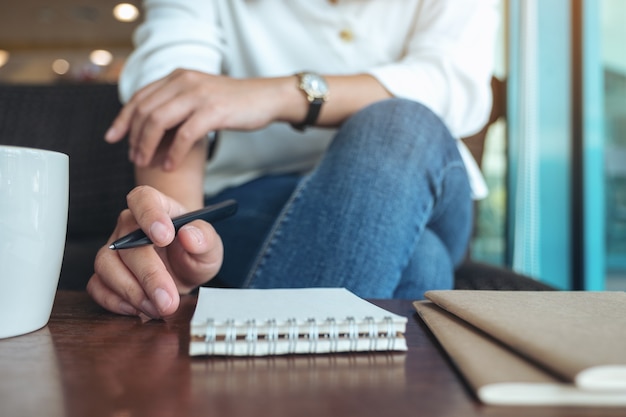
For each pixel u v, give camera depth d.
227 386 0.26
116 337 0.36
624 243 2.51
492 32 0.93
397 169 0.60
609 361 0.23
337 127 0.80
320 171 0.63
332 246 0.57
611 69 2.48
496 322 0.31
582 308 0.36
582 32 2.50
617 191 2.50
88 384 0.26
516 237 2.75
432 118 0.67
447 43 0.87
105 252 0.45
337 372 0.28
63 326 0.39
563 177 2.59
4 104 1.27
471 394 0.25
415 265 0.70
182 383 0.26
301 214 0.60
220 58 0.97
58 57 7.35
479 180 0.99
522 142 2.70
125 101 0.91
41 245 0.35
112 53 7.33
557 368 0.23
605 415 0.22
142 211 0.41
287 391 0.25
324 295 0.41
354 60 0.95
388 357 0.31
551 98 2.61
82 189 1.20
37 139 1.24
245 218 0.82
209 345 0.30
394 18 0.95
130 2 5.85
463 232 0.82
